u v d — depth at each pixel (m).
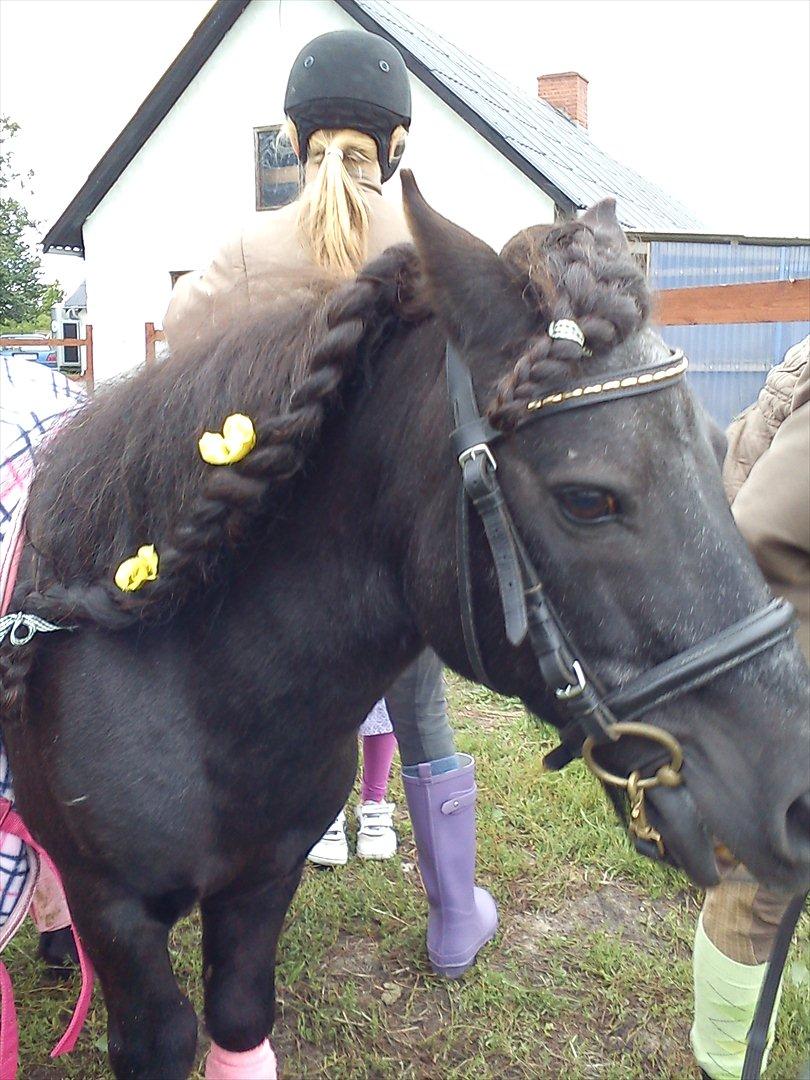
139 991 1.35
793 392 1.49
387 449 1.19
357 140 1.73
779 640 1.04
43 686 1.30
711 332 6.75
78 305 25.70
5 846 1.44
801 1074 1.76
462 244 1.08
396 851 2.75
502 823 2.82
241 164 12.13
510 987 2.19
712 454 1.08
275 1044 2.05
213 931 1.53
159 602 1.23
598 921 2.43
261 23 11.65
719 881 1.08
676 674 1.01
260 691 1.27
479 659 1.15
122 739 1.26
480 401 1.07
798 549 1.33
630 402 1.01
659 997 2.17
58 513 1.32
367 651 1.29
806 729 1.02
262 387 1.21
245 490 1.17
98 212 12.83
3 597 1.29
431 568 1.16
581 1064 2.00
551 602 1.06
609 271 1.06
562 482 1.01
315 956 2.29
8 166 23.73
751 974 1.67
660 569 1.01
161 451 1.25
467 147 10.61
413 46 11.17
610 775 1.10
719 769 1.02
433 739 2.10
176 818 1.27
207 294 1.78
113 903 1.31
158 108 12.26
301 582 1.26
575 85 18.30
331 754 1.37
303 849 1.48
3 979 1.60
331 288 1.33
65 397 1.83
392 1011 2.14
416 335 1.18
